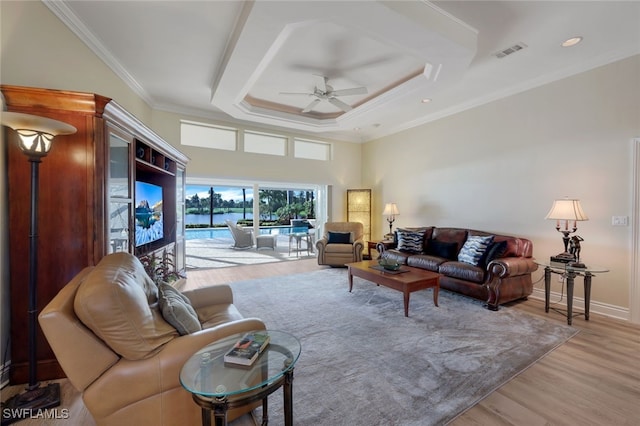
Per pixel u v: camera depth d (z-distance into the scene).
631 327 2.88
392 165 6.46
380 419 1.62
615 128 3.18
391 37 2.53
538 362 2.23
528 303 3.62
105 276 1.38
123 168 2.59
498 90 4.23
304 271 5.45
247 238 8.27
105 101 2.15
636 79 3.03
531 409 1.71
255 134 6.12
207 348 1.46
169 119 5.07
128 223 2.70
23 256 2.01
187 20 2.65
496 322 2.99
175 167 4.29
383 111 4.64
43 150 1.78
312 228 9.14
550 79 3.71
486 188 4.51
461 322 2.99
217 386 1.19
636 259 3.02
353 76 3.87
